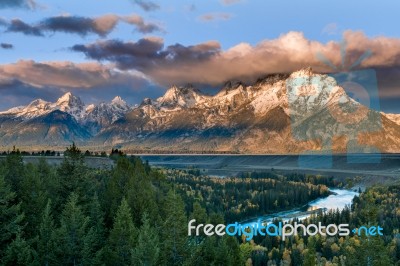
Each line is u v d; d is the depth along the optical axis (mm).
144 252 40594
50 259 41875
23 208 53312
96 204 58031
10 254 40312
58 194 62688
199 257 47719
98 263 43406
